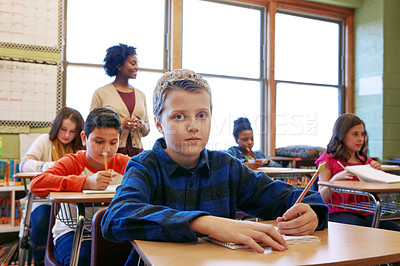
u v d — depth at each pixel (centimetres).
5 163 313
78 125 246
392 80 489
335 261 51
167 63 407
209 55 431
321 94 496
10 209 308
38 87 343
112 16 381
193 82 78
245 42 451
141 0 395
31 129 340
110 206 71
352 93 515
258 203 91
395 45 491
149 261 50
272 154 451
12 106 333
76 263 121
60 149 246
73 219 143
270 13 456
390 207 211
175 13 405
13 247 293
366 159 238
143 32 396
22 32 340
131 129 288
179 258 52
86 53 370
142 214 64
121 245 102
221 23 438
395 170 336
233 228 59
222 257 52
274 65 459
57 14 353
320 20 500
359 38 513
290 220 71
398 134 492
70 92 362
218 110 429
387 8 486
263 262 50
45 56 347
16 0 338
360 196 213
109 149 166
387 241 64
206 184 85
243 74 449
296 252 56
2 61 331
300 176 268
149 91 397
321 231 73
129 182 76
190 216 62
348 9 509
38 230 203
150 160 83
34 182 154
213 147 363
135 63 307
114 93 302
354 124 228
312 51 492
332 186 186
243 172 93
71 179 153
